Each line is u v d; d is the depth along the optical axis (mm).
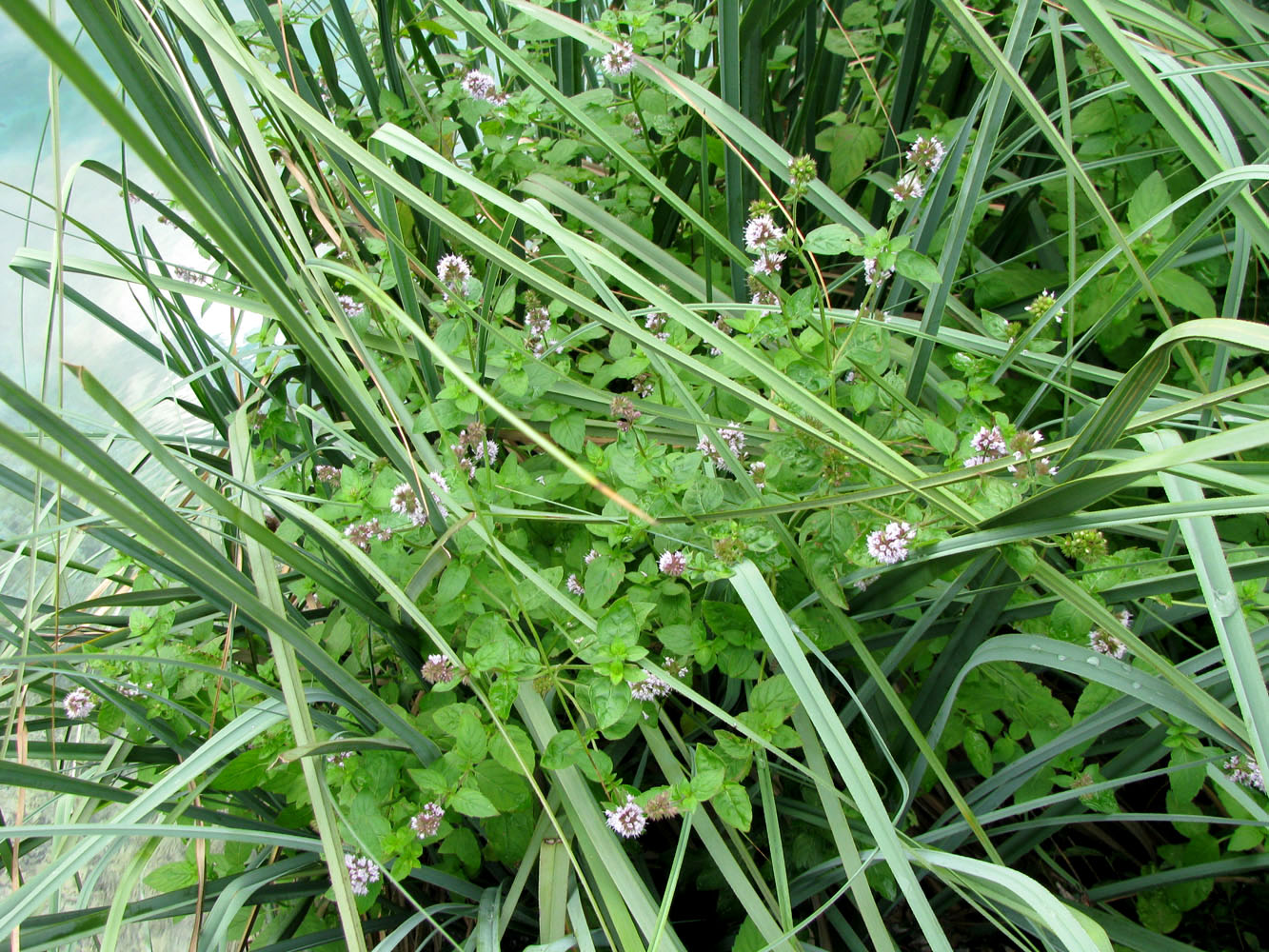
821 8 779
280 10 601
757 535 476
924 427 484
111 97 207
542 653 481
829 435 491
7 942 409
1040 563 436
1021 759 488
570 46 688
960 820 514
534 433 342
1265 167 400
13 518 898
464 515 500
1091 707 502
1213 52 542
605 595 503
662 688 484
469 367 539
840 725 413
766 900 481
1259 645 458
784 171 569
